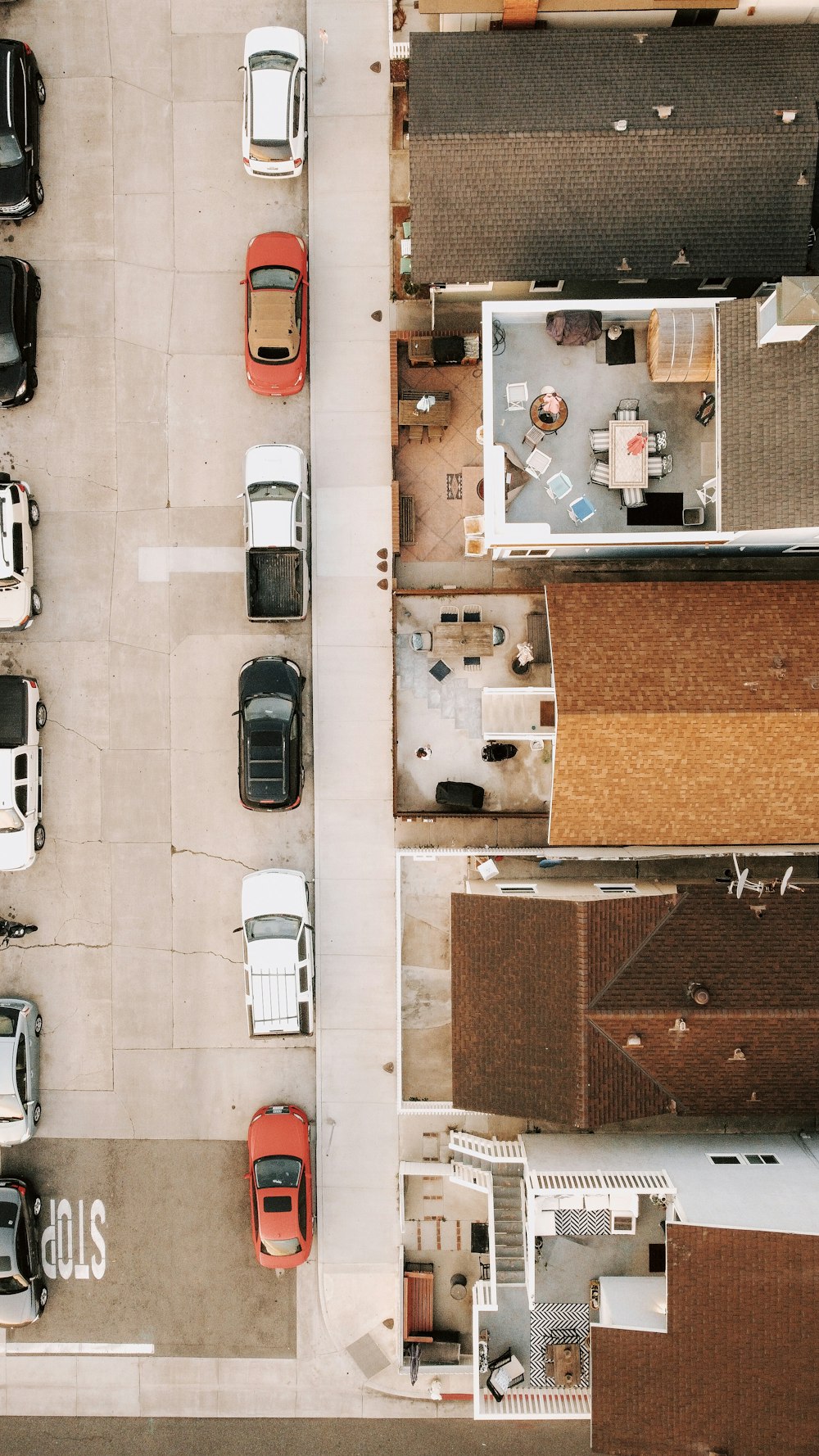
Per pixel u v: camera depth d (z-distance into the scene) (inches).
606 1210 765.9
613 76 721.6
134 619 894.4
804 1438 669.3
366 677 882.1
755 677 708.0
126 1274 896.9
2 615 860.0
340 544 879.1
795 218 727.1
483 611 816.3
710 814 741.3
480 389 848.3
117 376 889.5
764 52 727.7
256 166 845.8
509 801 825.5
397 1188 882.1
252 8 871.1
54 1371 900.6
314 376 876.0
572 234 731.4
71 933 900.6
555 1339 773.9
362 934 885.2
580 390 719.1
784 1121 816.9
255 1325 890.7
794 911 741.9
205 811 893.8
